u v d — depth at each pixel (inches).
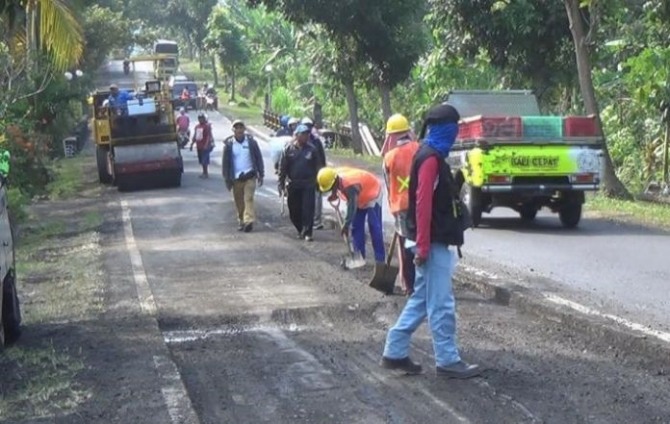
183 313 403.5
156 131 1157.7
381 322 389.7
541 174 672.4
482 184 671.8
